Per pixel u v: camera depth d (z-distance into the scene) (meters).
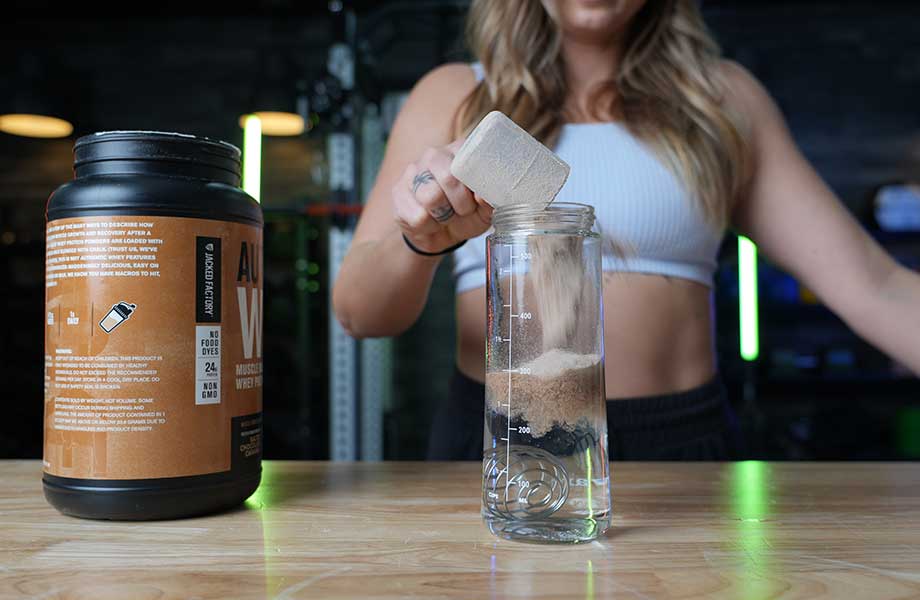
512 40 1.14
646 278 1.10
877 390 4.33
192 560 0.44
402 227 0.71
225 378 0.55
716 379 1.17
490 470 0.50
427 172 0.65
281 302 3.66
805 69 4.71
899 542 0.48
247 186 3.09
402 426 4.69
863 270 1.09
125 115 4.82
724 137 1.10
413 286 1.00
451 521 0.53
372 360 2.88
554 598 0.38
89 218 0.52
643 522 0.53
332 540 0.48
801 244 1.14
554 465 0.48
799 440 4.20
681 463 0.79
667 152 1.08
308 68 4.83
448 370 4.72
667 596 0.38
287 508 0.58
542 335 0.49
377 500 0.61
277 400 3.60
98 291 0.52
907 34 4.67
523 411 0.49
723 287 4.20
